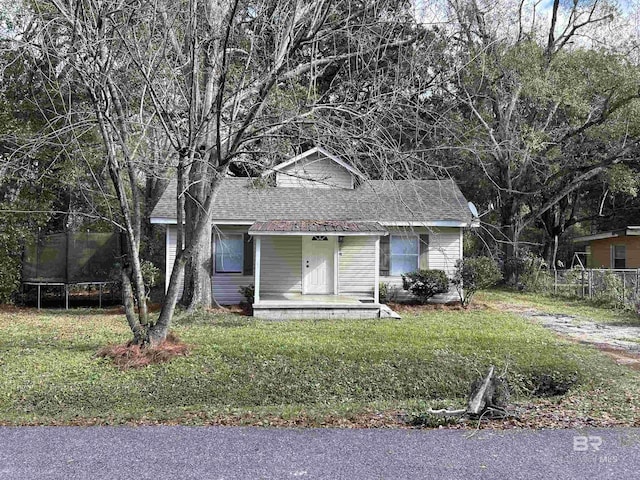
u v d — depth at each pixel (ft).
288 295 54.80
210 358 30.19
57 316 49.06
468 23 50.96
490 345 33.81
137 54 28.53
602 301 59.06
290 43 29.30
